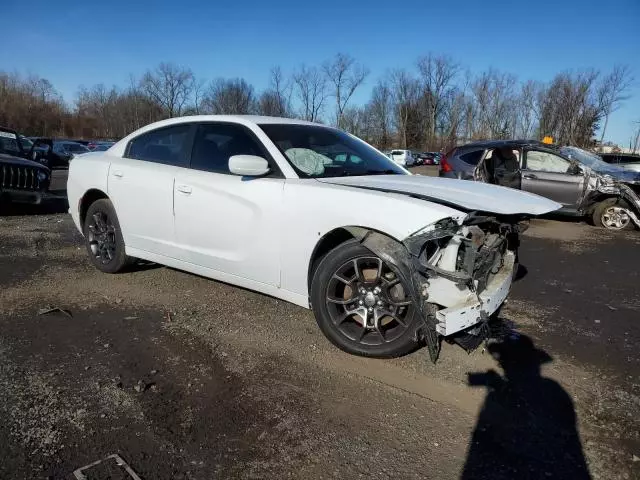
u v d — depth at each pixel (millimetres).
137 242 4547
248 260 3686
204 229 3938
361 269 3188
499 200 3309
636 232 8766
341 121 66500
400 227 2910
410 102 75250
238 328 3725
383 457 2328
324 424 2564
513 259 3670
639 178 9016
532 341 3715
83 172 4996
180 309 4082
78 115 70062
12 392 2748
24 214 9180
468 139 69062
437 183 3668
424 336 3010
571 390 2998
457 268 2928
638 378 3182
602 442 2494
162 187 4219
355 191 3205
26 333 3533
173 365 3127
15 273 4988
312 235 3299
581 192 9195
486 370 3207
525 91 63000
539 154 9680
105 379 2926
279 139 3857
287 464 2262
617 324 4121
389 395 2859
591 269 6000
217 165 3990
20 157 9883
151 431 2453
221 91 60656
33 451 2268
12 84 66875
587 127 55469
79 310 4012
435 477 2207
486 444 2449
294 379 2998
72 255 5855
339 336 3268
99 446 2326
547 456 2371
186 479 2143
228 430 2488
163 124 4605
